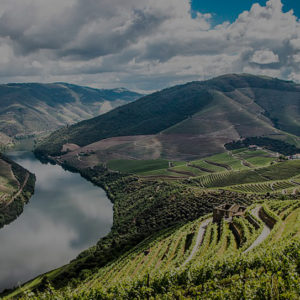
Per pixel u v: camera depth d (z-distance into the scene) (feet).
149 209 542.16
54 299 124.57
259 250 152.15
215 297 106.11
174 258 252.83
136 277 139.74
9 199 633.20
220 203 485.15
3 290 333.21
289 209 290.76
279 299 93.61
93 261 364.79
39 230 512.63
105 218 565.94
